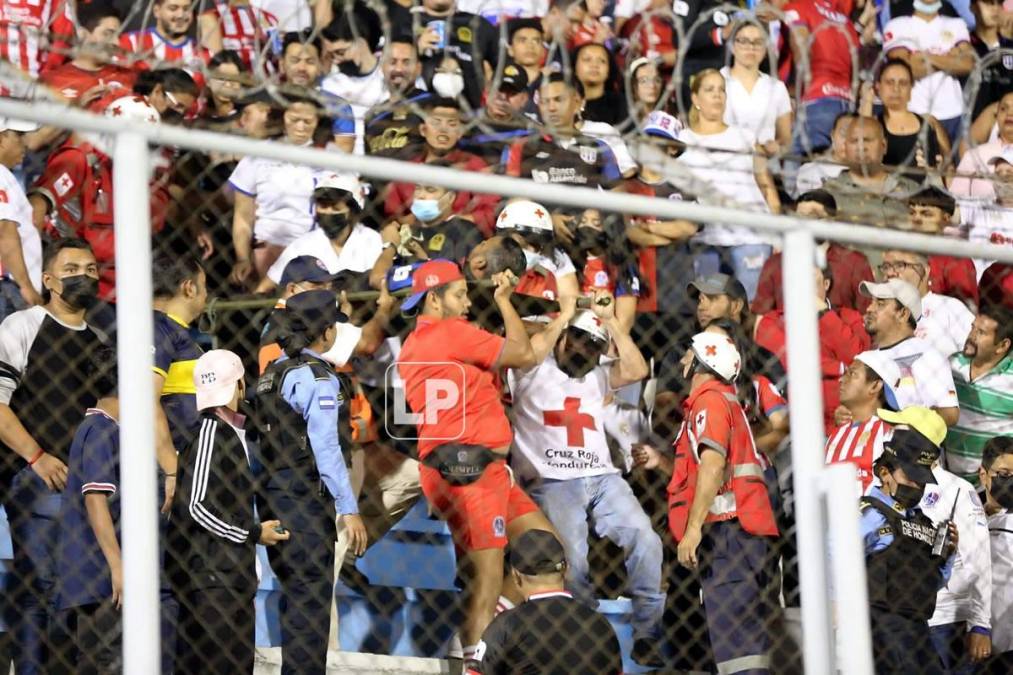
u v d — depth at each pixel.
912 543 19.28
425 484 19.00
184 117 21.50
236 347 21.22
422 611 20.20
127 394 12.98
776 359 21.19
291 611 18.22
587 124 24.39
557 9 25.70
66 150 21.17
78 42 14.52
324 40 24.73
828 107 28.00
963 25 30.42
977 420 21.78
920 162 26.38
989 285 22.55
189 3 23.98
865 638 14.18
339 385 18.80
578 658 17.06
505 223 20.52
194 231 21.44
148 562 12.91
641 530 20.33
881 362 20.69
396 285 20.11
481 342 19.08
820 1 28.41
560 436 20.42
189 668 17.64
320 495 18.36
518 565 17.23
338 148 22.08
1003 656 20.61
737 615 19.27
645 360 21.66
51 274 18.36
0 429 17.81
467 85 25.38
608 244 21.27
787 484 21.17
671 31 27.50
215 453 17.72
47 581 17.70
